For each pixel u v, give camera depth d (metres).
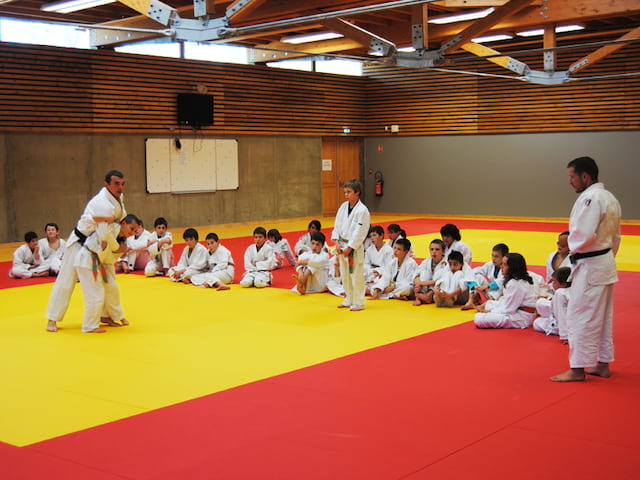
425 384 4.89
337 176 21.80
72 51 14.94
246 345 6.11
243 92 18.45
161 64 16.59
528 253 12.30
